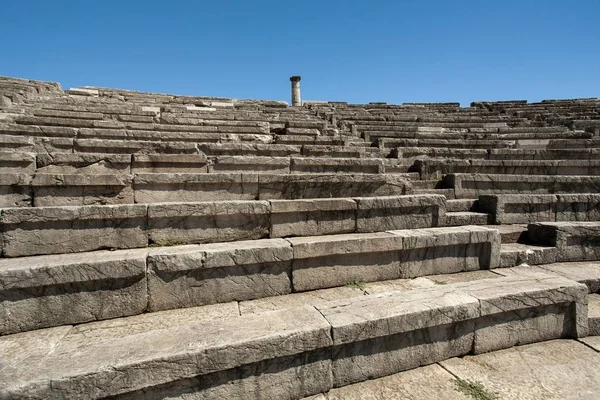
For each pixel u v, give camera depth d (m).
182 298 3.52
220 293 3.65
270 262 3.81
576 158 9.23
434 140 11.87
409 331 3.08
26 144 6.20
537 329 3.59
